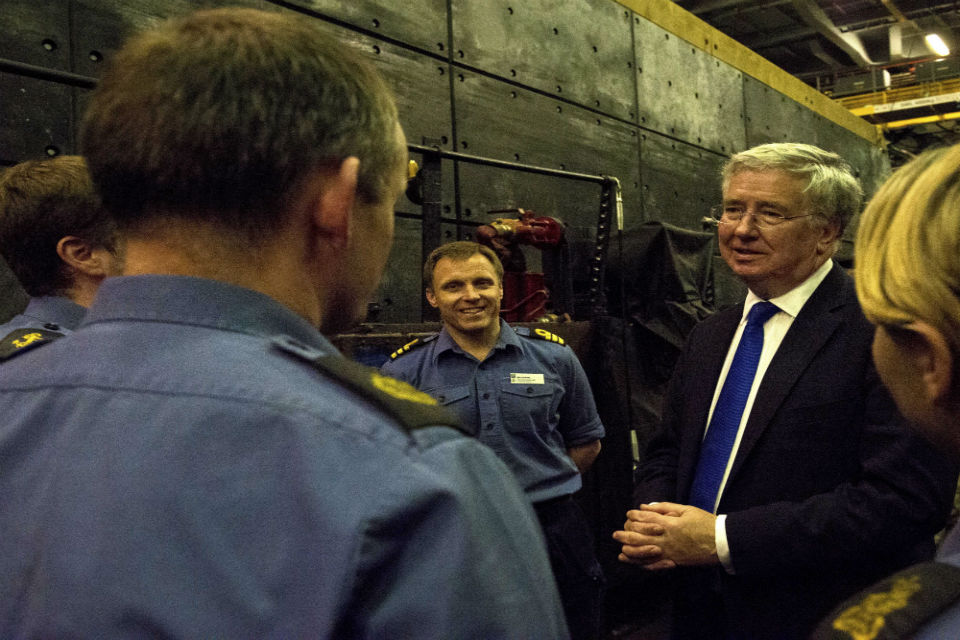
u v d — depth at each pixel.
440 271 2.12
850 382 1.27
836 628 0.36
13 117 2.35
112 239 1.15
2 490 0.48
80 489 0.45
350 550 0.40
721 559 1.28
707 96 5.64
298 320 0.52
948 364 0.41
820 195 1.36
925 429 0.48
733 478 1.36
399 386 0.51
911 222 0.42
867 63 12.23
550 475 2.07
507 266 2.97
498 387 2.09
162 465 0.44
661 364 3.47
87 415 0.48
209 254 0.51
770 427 1.33
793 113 6.81
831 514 1.19
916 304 0.40
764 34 12.03
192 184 0.49
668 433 1.66
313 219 0.52
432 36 3.66
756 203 1.39
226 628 0.41
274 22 0.52
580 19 4.53
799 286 1.41
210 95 0.48
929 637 0.33
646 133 5.02
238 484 0.43
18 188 1.13
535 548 0.48
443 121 3.69
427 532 0.42
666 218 5.15
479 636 0.42
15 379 0.53
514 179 4.03
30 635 0.44
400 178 0.59
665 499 1.54
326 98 0.51
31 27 2.41
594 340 2.96
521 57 4.13
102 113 0.50
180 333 0.50
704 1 10.40
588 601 2.08
